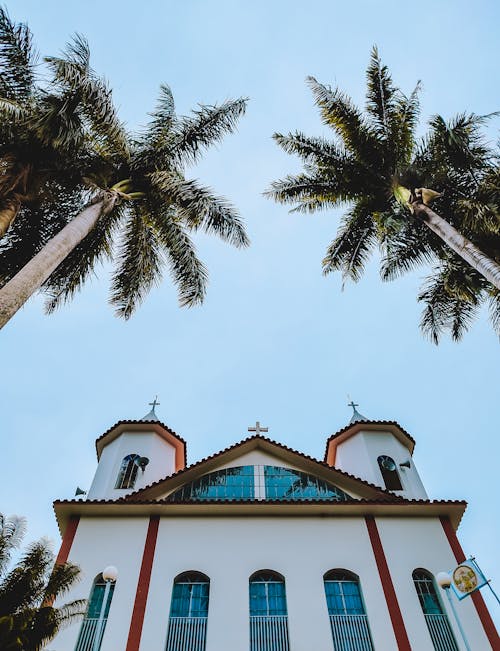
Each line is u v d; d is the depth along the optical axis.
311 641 12.74
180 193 15.73
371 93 18.67
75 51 13.80
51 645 12.48
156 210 16.56
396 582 14.10
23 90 13.51
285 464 18.59
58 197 15.23
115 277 17.03
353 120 18.31
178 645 12.70
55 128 12.59
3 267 14.78
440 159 17.28
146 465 19.89
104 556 14.60
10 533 12.19
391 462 20.00
